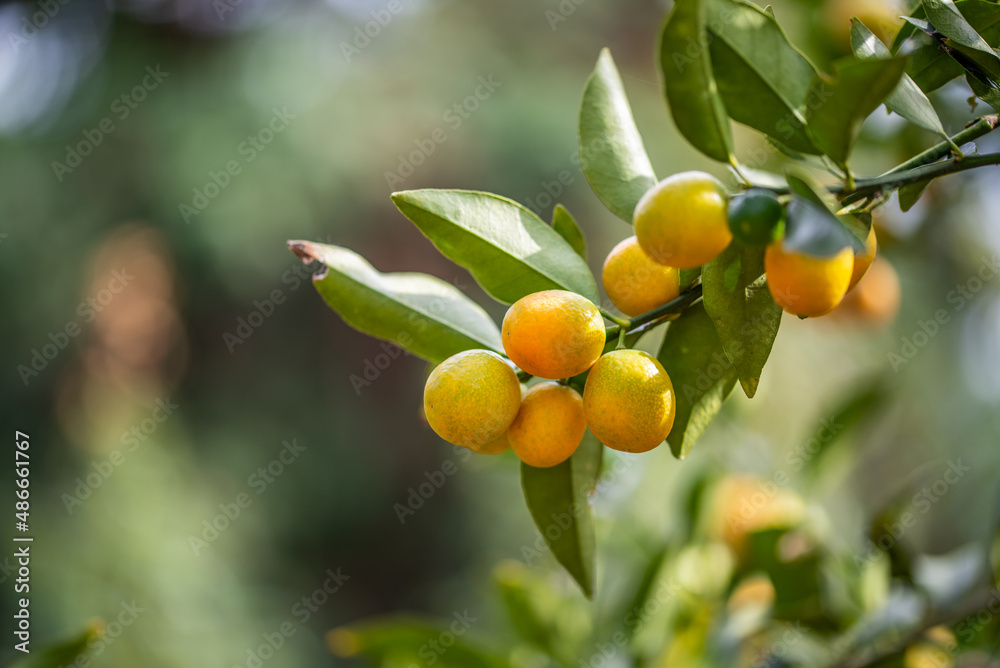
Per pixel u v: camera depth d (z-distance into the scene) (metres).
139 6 2.64
